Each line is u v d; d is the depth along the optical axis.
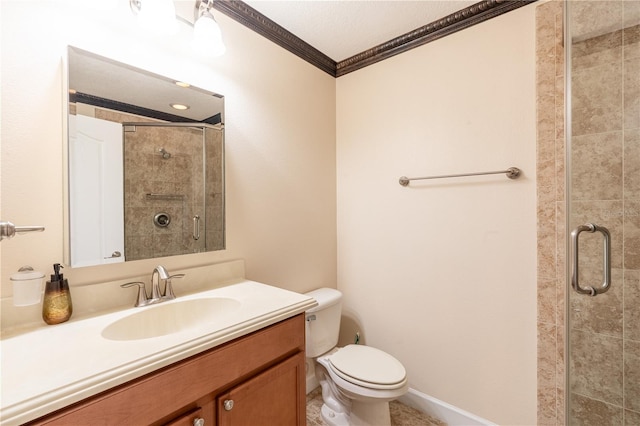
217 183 1.34
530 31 1.33
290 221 1.71
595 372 1.17
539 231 1.30
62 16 0.93
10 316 0.83
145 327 0.99
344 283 2.04
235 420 0.83
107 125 1.02
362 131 1.93
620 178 1.11
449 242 1.58
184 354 0.71
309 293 1.77
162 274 1.04
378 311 1.87
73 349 0.70
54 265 0.88
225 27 1.38
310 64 1.84
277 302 1.04
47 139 0.91
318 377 1.66
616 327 1.13
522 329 1.36
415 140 1.69
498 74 1.42
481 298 1.48
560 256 1.26
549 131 1.27
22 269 0.83
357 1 1.41
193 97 1.26
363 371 1.36
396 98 1.77
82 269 0.97
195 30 1.13
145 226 1.12
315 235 1.88
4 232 0.70
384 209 1.83
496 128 1.42
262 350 0.92
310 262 1.84
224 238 1.36
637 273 1.09
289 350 1.01
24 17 0.86
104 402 0.59
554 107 1.26
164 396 0.68
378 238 1.86
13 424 0.48
